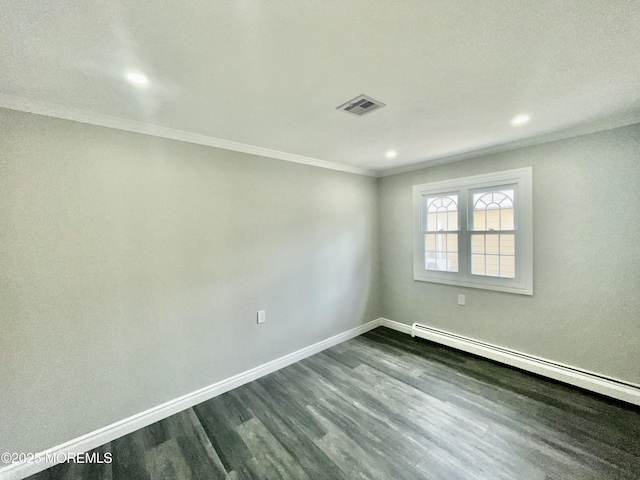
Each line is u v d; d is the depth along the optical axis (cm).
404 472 168
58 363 184
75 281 189
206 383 249
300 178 321
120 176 206
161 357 225
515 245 289
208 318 250
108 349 202
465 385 260
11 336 170
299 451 186
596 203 242
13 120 170
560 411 219
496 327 308
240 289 271
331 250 355
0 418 168
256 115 203
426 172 362
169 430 210
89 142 194
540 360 273
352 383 268
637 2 105
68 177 187
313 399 244
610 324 238
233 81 157
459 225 333
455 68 150
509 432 198
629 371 230
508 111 206
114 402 204
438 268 359
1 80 150
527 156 277
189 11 105
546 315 272
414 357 321
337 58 138
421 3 104
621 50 136
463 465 172
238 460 180
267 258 291
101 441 197
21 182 172
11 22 106
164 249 226
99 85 158
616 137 230
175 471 173
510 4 106
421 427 206
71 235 188
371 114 206
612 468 167
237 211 269
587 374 246
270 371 293
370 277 408
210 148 251
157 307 223
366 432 203
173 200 230
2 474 167
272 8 104
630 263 228
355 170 382
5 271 168
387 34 121
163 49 127
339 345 358
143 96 172
